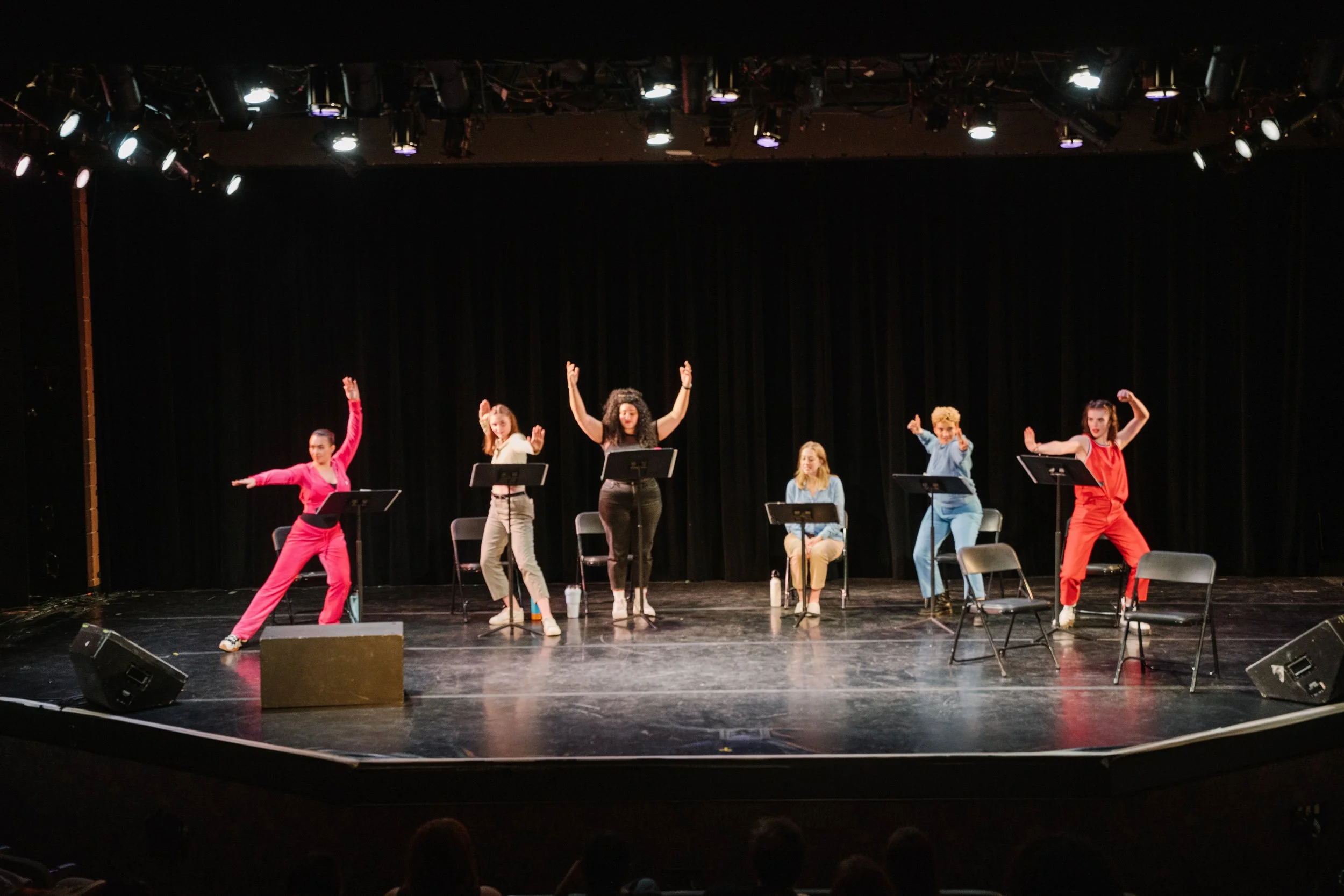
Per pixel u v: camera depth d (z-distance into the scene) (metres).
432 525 9.24
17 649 6.93
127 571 9.24
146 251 9.17
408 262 9.20
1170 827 4.63
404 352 9.23
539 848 4.57
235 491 9.24
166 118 7.14
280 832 4.77
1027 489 9.13
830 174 9.02
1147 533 9.10
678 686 5.71
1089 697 5.35
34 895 3.24
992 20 4.69
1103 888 2.55
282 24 4.74
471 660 6.40
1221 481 9.02
